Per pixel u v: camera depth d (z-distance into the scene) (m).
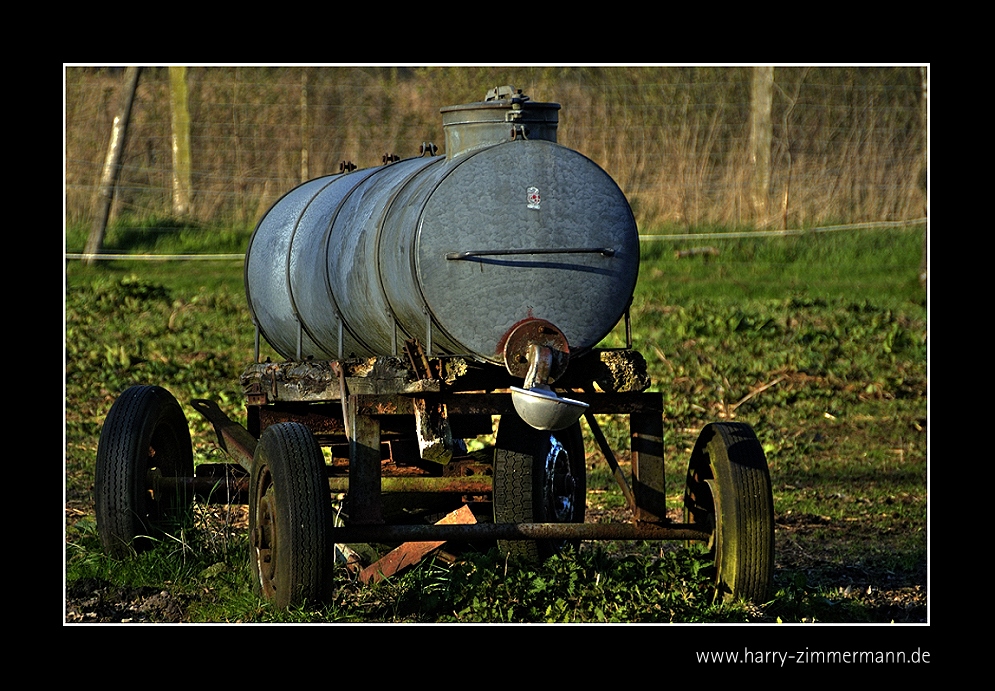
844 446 44.38
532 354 23.84
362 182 29.58
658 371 53.62
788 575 26.62
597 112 83.56
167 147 84.94
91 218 79.25
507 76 88.50
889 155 82.25
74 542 29.62
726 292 70.31
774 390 51.38
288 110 86.88
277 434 23.47
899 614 26.12
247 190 82.75
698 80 86.31
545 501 26.72
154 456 30.67
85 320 62.03
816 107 84.06
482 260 24.25
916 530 33.62
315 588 22.78
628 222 25.14
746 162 81.25
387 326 26.39
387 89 88.06
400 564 26.38
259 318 32.41
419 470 28.61
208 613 24.58
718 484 24.33
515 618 23.89
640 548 31.30
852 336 59.44
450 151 26.20
